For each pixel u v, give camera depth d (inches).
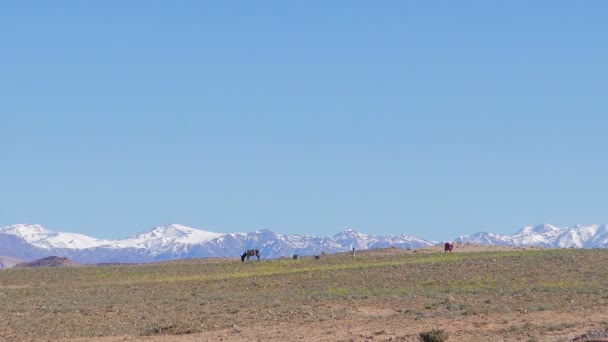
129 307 2534.5
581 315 1925.4
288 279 3356.3
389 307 2284.7
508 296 2432.3
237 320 2110.0
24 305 2687.0
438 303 2311.8
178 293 3041.3
